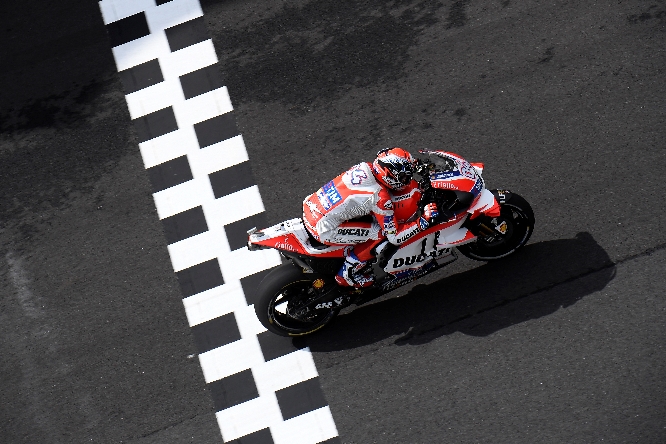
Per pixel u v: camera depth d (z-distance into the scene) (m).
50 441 24.98
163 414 24.92
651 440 21.14
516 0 32.56
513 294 24.73
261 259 27.84
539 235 25.89
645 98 28.33
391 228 22.42
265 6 35.06
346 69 32.16
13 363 26.91
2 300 28.58
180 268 28.20
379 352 24.56
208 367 25.62
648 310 23.42
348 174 22.23
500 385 23.02
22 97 34.31
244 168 30.30
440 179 22.67
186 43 34.56
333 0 34.56
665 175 26.19
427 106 30.19
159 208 29.95
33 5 37.16
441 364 23.83
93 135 32.50
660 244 24.62
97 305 27.81
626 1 31.27
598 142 27.61
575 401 22.27
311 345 25.27
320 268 23.61
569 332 23.55
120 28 35.56
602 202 26.09
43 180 31.61
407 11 33.34
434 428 22.70
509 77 30.25
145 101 33.09
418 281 25.92
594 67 29.67
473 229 24.22
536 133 28.44
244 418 24.36
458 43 31.75
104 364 26.33
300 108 31.44
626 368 22.50
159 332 26.77
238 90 32.59
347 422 23.50
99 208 30.39
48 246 29.67
